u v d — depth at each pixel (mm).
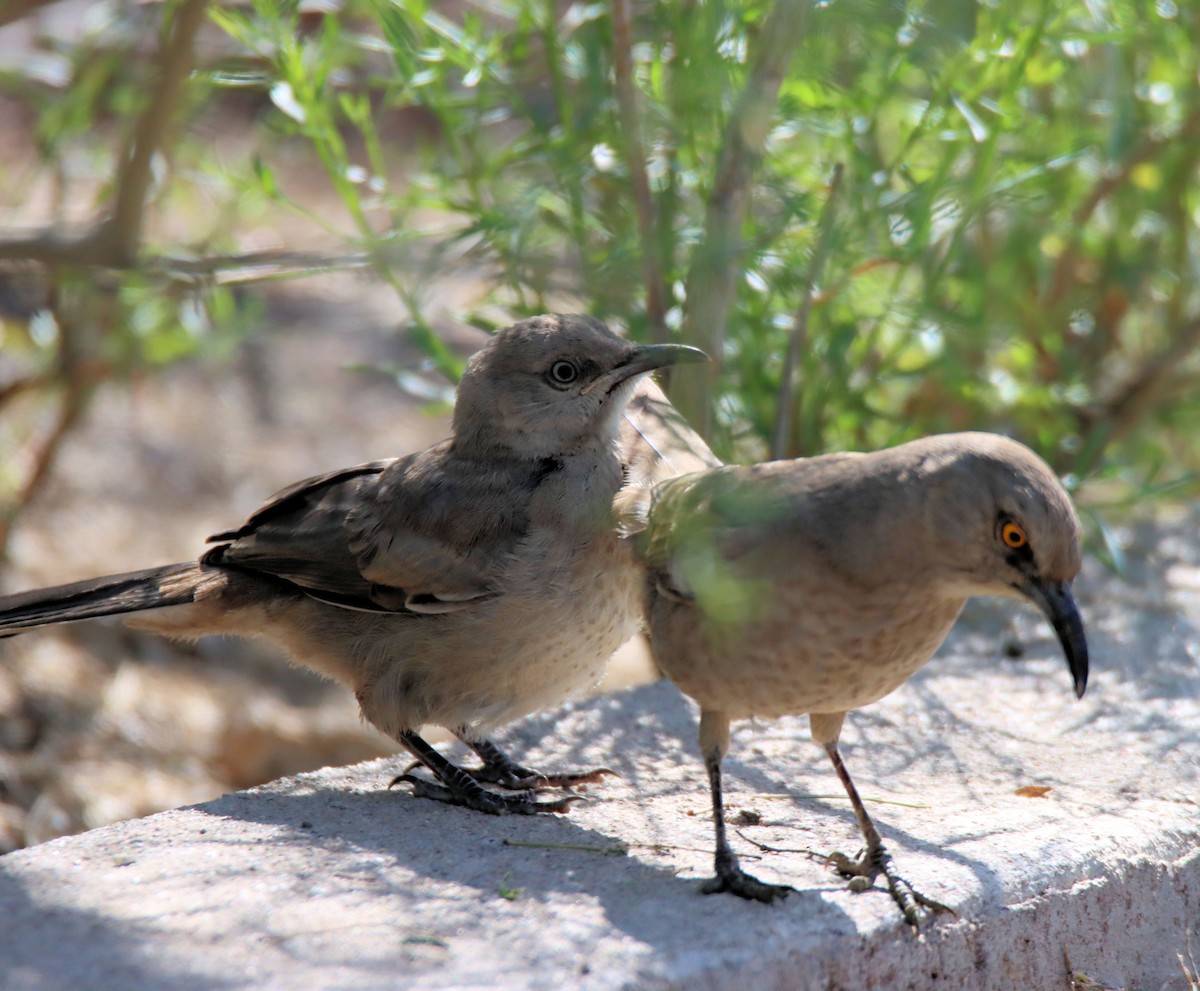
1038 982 7555
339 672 10070
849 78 9742
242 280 10586
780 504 7199
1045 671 10852
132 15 12078
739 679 7406
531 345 9695
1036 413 13367
